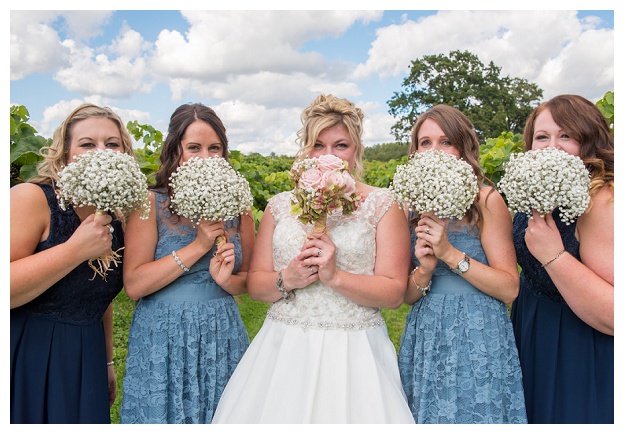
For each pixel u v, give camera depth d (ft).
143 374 8.64
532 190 7.22
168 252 8.72
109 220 7.74
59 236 7.78
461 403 8.09
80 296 8.07
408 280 8.76
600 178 7.62
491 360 8.07
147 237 8.70
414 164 7.84
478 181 8.83
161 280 8.42
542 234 7.51
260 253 9.02
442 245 7.85
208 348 8.75
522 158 7.48
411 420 7.87
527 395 8.56
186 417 8.61
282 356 8.23
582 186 7.16
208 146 8.98
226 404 8.42
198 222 8.29
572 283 7.39
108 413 8.68
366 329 8.38
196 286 8.84
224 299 9.15
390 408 7.88
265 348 8.57
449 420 8.05
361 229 8.34
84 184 7.30
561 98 8.14
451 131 8.54
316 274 8.11
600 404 7.80
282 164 52.39
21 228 7.45
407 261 8.54
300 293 8.50
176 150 9.03
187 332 8.65
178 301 8.72
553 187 7.12
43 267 7.26
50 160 7.98
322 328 8.26
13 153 12.25
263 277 8.65
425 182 7.52
